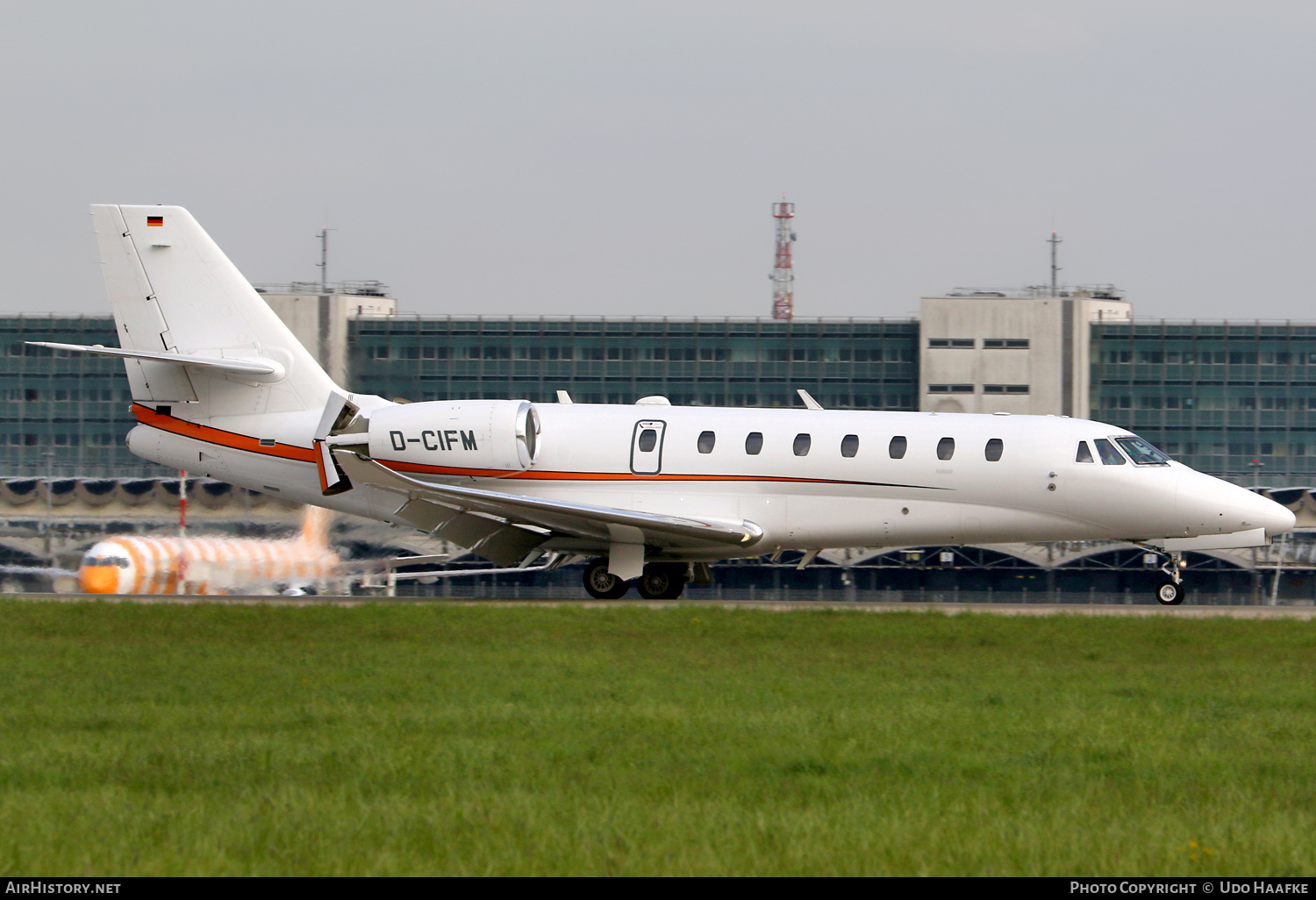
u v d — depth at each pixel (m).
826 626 77.75
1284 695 57.91
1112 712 53.12
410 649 69.31
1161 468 93.62
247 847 33.59
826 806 38.19
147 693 56.44
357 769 42.16
